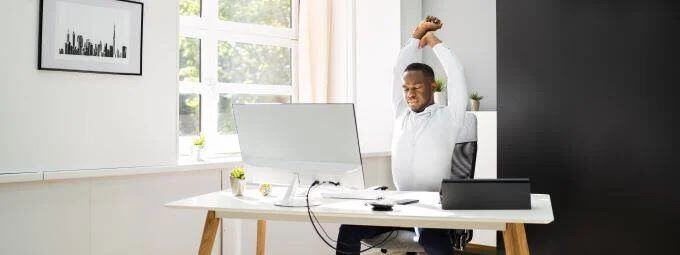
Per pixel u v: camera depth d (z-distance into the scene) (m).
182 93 3.96
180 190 3.41
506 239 2.15
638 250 3.10
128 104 3.24
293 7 4.62
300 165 2.50
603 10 3.17
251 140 2.66
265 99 4.47
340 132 2.39
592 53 3.21
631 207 3.11
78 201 3.02
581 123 3.24
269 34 4.45
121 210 3.17
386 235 2.79
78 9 3.04
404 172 2.96
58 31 2.98
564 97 3.29
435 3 5.02
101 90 3.14
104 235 3.11
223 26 4.18
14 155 2.86
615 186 3.15
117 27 3.18
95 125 3.12
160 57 3.37
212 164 3.52
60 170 2.99
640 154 3.08
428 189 2.90
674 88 2.99
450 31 4.93
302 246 4.03
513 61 3.47
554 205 3.34
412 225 2.23
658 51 3.03
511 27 3.47
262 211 2.35
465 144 2.93
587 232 3.24
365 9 4.64
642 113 3.07
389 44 4.82
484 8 4.73
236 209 2.38
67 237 2.98
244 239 3.69
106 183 3.12
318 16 4.56
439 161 2.87
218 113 4.17
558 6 3.31
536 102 3.39
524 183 2.26
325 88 4.56
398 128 3.05
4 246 2.79
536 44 3.38
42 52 2.94
